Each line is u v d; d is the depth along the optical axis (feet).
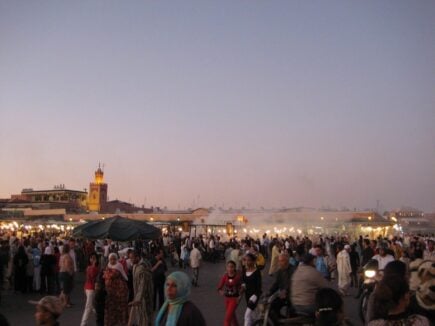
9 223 160.45
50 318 14.17
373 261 34.99
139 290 32.14
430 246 50.88
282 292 24.94
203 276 84.12
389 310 11.99
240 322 37.68
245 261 30.68
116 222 54.34
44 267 57.06
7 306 47.26
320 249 54.44
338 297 13.05
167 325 15.21
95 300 34.27
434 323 15.35
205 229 165.89
